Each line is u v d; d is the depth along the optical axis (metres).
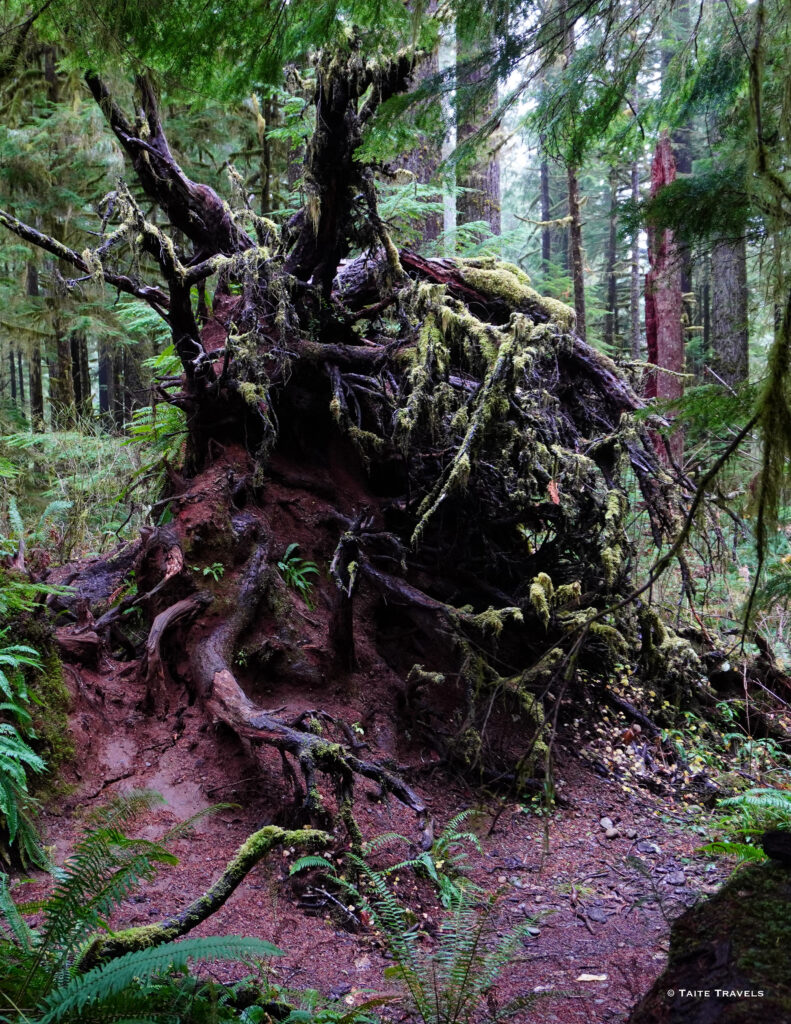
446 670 5.72
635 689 6.52
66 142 11.08
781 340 1.82
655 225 3.26
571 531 5.79
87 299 12.09
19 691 3.99
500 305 6.43
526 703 5.13
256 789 4.34
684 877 4.32
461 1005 2.52
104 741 4.46
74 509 8.50
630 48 3.64
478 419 5.03
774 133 2.63
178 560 5.18
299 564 5.74
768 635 7.67
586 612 5.58
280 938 3.33
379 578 5.68
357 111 5.17
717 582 7.72
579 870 4.37
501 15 3.28
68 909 2.24
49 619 4.78
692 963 1.83
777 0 2.14
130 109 6.22
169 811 4.18
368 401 6.21
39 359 16.86
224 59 3.73
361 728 5.11
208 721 4.68
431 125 3.78
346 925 3.54
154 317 8.71
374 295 6.68
